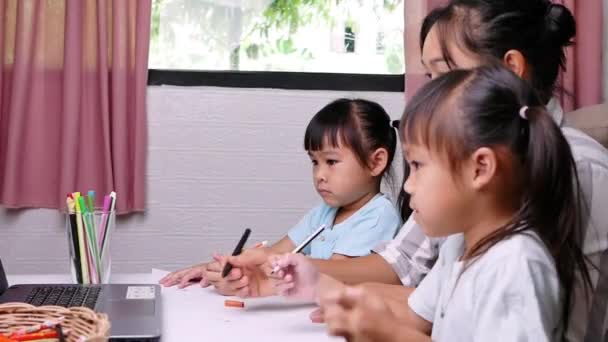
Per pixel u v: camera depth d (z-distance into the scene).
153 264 2.19
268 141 2.21
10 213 2.12
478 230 0.94
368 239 1.56
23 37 2.04
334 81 2.23
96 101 2.07
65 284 1.32
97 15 2.05
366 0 2.25
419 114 0.93
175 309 1.21
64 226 2.13
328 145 1.62
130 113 2.11
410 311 1.14
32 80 2.06
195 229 2.20
